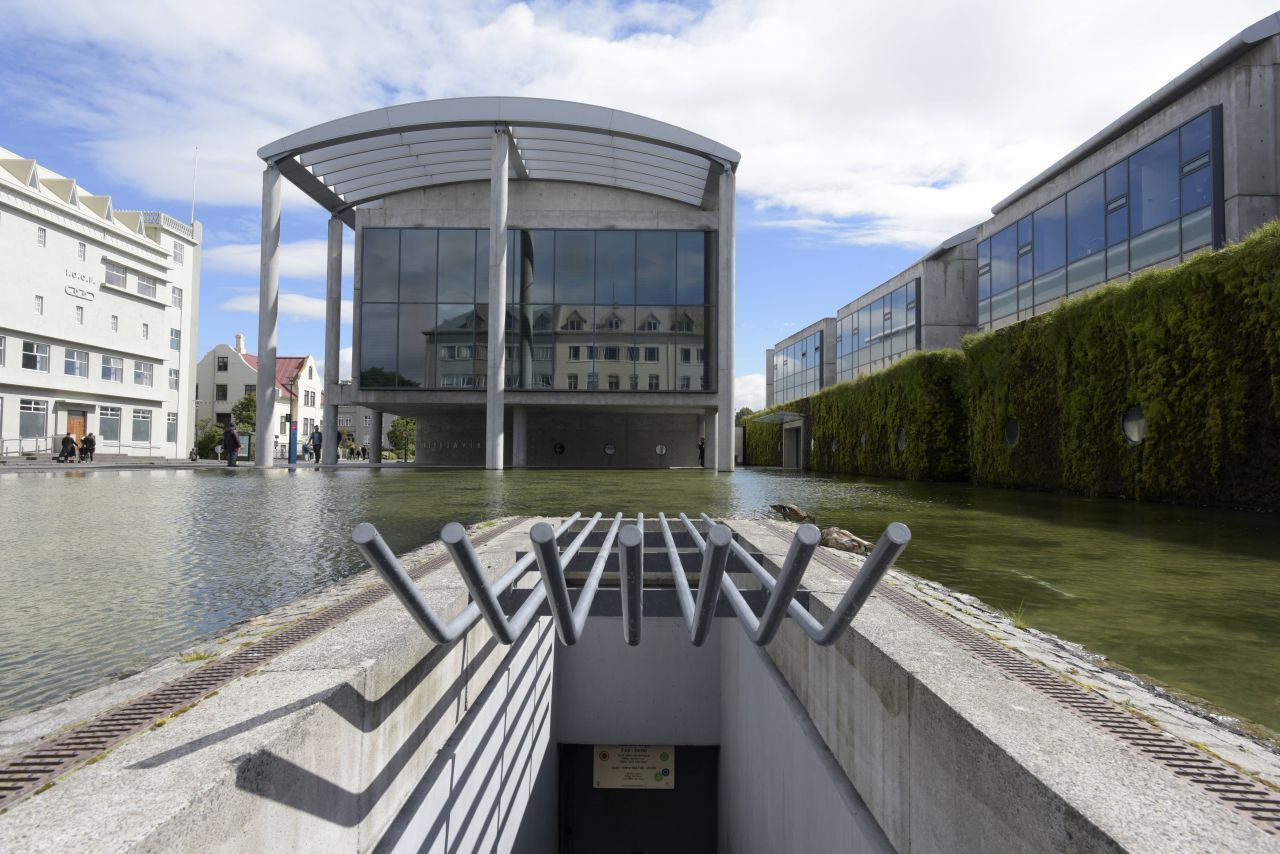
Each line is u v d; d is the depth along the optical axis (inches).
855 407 930.7
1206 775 59.7
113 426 1412.4
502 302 846.5
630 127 810.2
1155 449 397.7
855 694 98.3
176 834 48.9
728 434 873.5
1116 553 211.5
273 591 157.6
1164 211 604.4
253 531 265.9
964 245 1064.2
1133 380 416.8
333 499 404.8
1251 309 336.5
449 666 115.0
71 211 1286.9
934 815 72.9
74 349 1310.3
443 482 589.0
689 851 237.6
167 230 1609.3
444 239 954.7
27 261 1205.1
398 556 191.8
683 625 220.1
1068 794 52.3
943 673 78.4
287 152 850.1
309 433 2642.7
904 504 390.3
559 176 979.3
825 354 1536.7
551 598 65.8
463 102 804.6
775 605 66.7
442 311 950.4
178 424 1652.3
